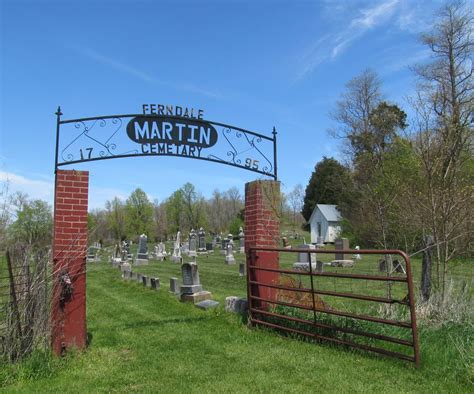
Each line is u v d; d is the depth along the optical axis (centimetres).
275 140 902
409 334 643
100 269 2777
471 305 701
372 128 3666
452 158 839
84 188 693
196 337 787
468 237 848
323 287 1397
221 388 528
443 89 961
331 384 526
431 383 511
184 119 820
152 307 1212
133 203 7806
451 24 1948
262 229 855
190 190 8250
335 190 5012
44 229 898
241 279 1869
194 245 3762
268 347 698
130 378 570
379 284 1444
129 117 782
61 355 654
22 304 608
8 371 564
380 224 1073
